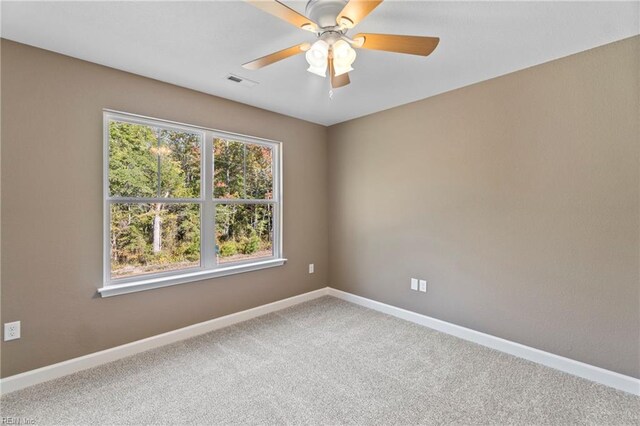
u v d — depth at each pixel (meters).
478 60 2.25
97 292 2.29
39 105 2.05
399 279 3.28
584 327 2.14
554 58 2.22
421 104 3.05
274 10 1.35
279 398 1.91
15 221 1.98
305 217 3.80
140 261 2.57
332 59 1.71
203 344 2.63
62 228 2.15
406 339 2.74
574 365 2.18
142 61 2.26
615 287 2.02
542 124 2.30
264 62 1.74
